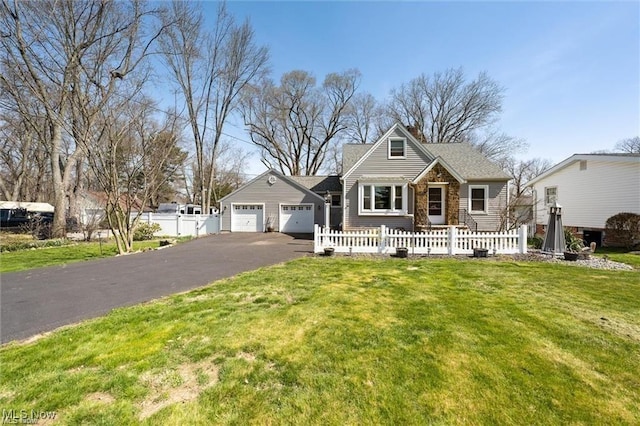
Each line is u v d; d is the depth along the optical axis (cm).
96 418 224
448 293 537
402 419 223
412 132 1817
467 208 1524
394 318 416
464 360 304
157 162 1302
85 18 1357
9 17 1242
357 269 751
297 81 3209
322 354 317
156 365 297
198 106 2369
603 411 232
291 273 707
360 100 3391
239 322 403
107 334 370
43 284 621
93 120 1155
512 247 974
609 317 418
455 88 3062
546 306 464
